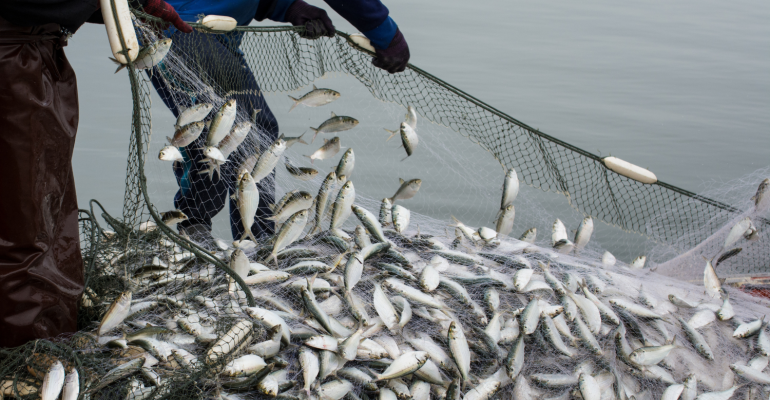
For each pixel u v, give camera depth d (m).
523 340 3.75
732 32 20.28
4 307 2.95
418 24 18.23
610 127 11.05
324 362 3.29
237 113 4.78
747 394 3.94
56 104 3.00
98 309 3.50
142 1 3.43
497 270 4.32
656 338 4.10
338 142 5.04
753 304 4.73
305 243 4.31
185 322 3.43
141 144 3.10
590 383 3.65
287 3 5.32
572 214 7.79
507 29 18.50
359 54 5.59
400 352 3.55
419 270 4.11
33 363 2.96
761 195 5.25
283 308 3.67
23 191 2.92
